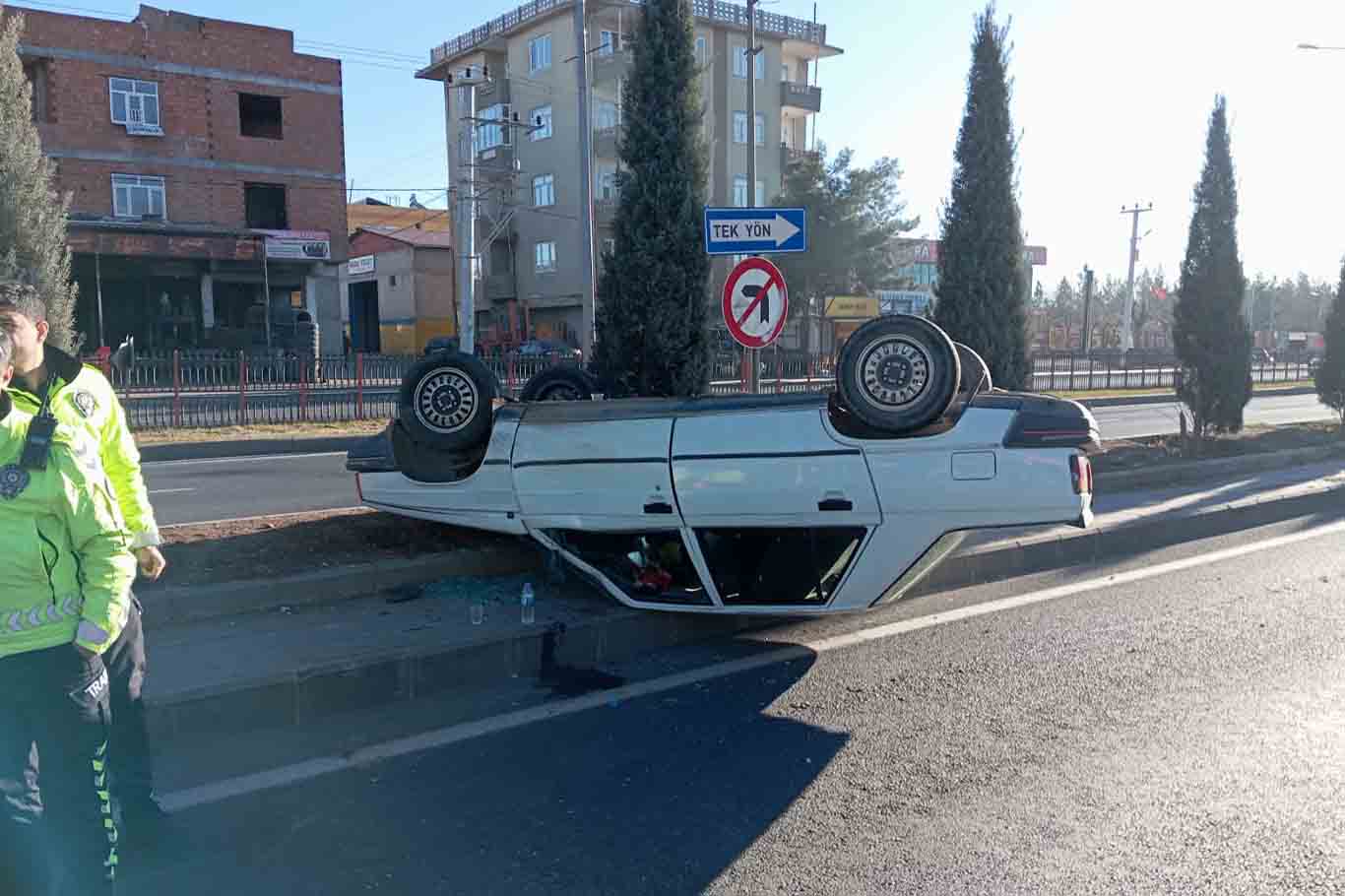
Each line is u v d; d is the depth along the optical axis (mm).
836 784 4145
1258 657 5699
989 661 5633
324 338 39594
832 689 5215
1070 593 7043
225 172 36844
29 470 2869
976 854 3586
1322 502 10266
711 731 4699
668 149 8438
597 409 5875
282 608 5945
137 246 34250
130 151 34906
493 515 6137
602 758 4402
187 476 14484
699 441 5484
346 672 4883
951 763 4336
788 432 5328
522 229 49688
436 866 3512
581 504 5773
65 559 2979
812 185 42594
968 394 5293
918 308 46312
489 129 48156
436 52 52781
